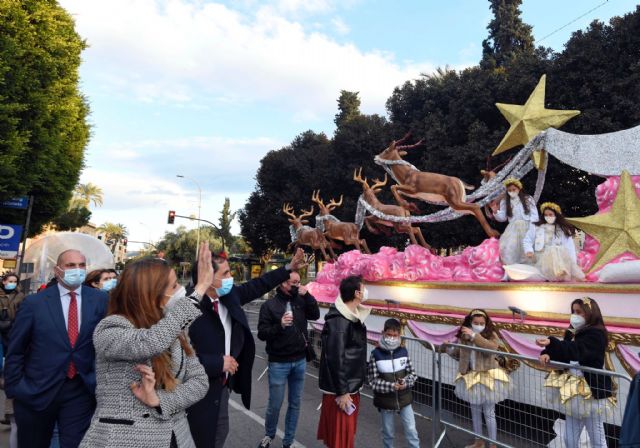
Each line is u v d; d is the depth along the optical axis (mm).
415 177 10031
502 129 18812
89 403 3656
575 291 5410
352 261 9891
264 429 5836
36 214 18469
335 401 3988
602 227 6043
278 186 31531
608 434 4629
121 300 2498
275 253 40875
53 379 3520
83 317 3746
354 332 4039
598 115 16125
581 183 17281
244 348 3891
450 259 8250
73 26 17156
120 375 2324
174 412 2387
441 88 24219
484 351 4781
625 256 5816
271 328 5055
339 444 3945
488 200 8844
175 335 2355
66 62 15938
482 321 5156
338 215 27344
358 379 3998
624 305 4957
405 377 4359
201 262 2693
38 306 3646
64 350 3596
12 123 12828
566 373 4238
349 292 4078
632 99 15953
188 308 2432
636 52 16594
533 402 5160
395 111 26281
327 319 4082
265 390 7973
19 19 13875
